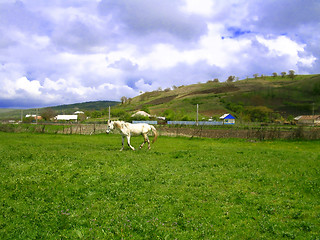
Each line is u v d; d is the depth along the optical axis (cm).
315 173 1177
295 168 1273
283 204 783
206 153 1742
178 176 1074
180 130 3916
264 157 1600
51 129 4175
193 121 5447
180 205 758
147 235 584
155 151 1853
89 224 634
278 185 981
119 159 1426
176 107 7769
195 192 870
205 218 678
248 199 819
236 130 3331
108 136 3519
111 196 832
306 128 2914
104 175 1055
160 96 15800
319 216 696
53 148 1884
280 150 2025
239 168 1262
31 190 860
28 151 1638
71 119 10738
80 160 1342
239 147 2311
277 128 3019
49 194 826
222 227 635
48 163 1259
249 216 698
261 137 3091
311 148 2353
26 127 4253
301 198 848
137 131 1933
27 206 735
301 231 613
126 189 890
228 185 965
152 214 691
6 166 1173
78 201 785
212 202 790
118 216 674
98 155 1552
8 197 798
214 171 1187
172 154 1700
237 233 604
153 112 9194
